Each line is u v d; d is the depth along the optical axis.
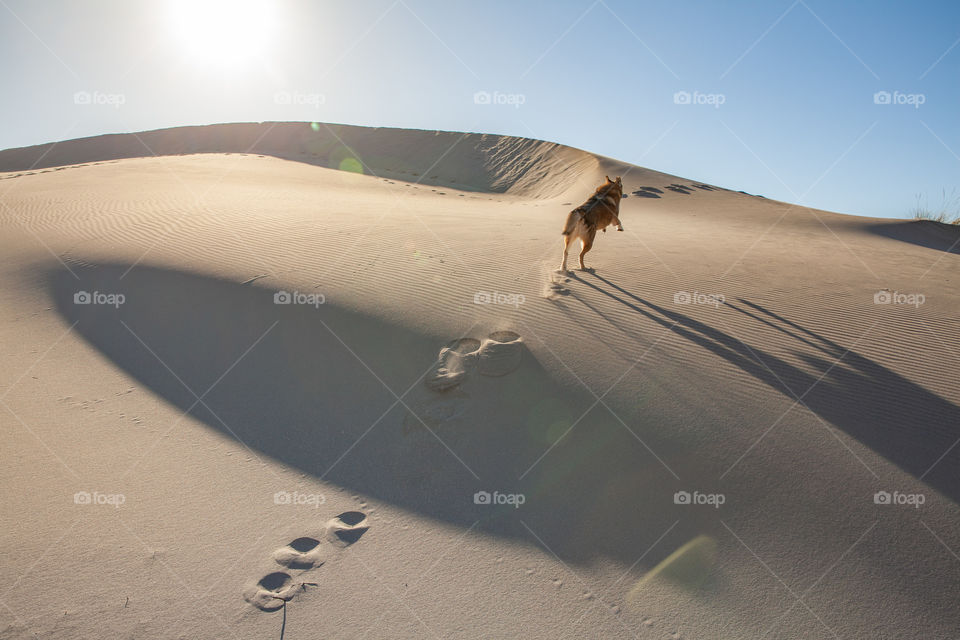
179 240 9.99
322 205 15.25
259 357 6.46
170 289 8.02
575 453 4.69
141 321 7.35
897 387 5.07
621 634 3.22
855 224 19.11
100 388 5.92
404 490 4.50
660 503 4.15
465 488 4.49
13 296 8.02
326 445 5.08
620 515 4.10
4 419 5.22
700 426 4.73
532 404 5.26
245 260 8.79
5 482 4.38
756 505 4.02
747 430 4.65
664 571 3.64
